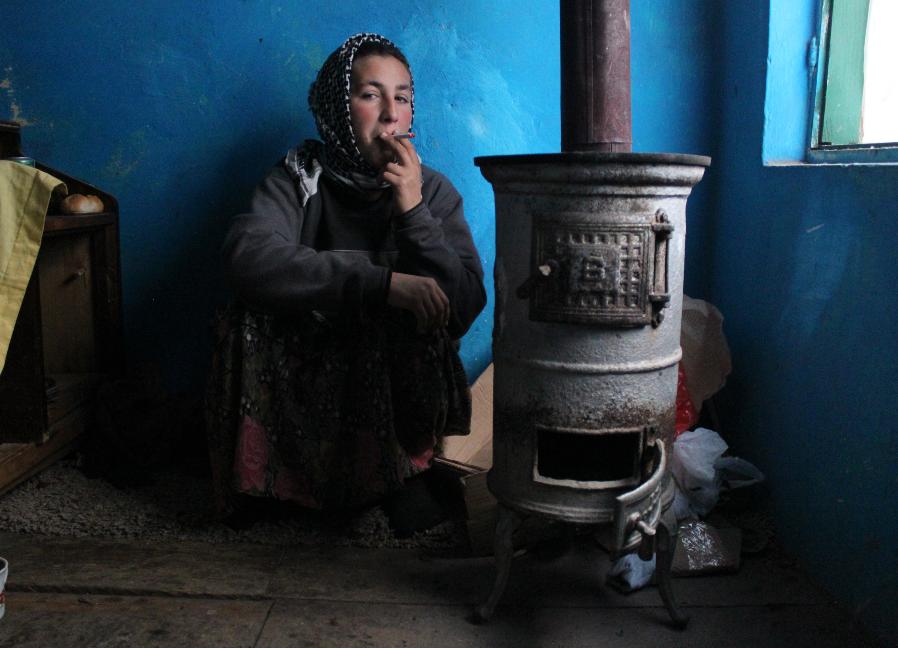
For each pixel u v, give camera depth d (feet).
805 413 5.96
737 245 7.30
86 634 5.07
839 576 5.43
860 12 6.07
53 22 7.72
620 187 4.50
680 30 7.65
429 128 7.87
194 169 7.95
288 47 7.75
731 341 7.43
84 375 7.91
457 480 6.91
